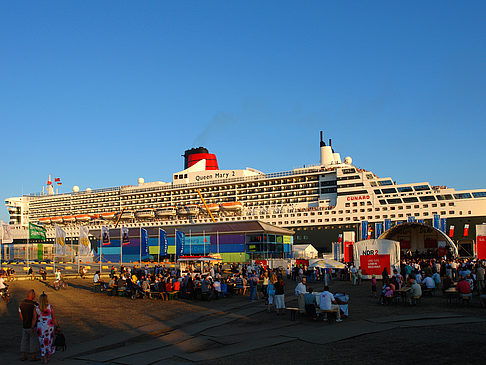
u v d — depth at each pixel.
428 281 29.98
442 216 90.00
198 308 26.88
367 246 41.91
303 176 110.31
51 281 48.81
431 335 16.42
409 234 96.94
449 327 18.03
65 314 24.73
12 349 16.31
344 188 100.56
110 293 35.00
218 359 14.02
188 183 127.38
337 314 20.50
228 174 121.50
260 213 110.81
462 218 88.44
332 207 102.12
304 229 104.19
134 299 31.97
